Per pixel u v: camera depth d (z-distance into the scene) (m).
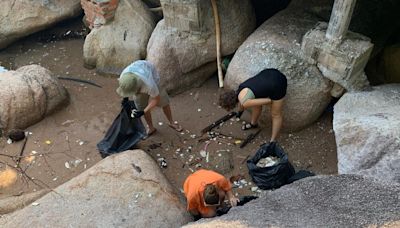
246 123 6.04
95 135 6.00
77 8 7.75
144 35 6.90
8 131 5.92
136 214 4.43
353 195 3.51
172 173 5.49
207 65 6.68
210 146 5.80
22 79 6.07
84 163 5.62
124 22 6.94
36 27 7.54
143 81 4.95
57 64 7.32
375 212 3.25
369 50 5.20
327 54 5.31
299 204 3.55
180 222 4.43
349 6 4.84
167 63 6.40
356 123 4.71
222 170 5.48
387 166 4.25
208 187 4.05
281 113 5.49
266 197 3.83
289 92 5.55
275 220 3.30
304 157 5.58
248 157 5.63
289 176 5.12
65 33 7.91
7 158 5.68
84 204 4.50
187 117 6.26
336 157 5.53
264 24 6.23
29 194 5.04
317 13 6.27
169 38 6.38
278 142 5.79
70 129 6.11
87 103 6.55
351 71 5.21
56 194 4.64
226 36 6.37
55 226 4.29
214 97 6.54
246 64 5.83
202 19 6.13
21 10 7.38
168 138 5.95
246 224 3.30
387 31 6.51
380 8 6.60
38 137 5.98
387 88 5.43
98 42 6.93
